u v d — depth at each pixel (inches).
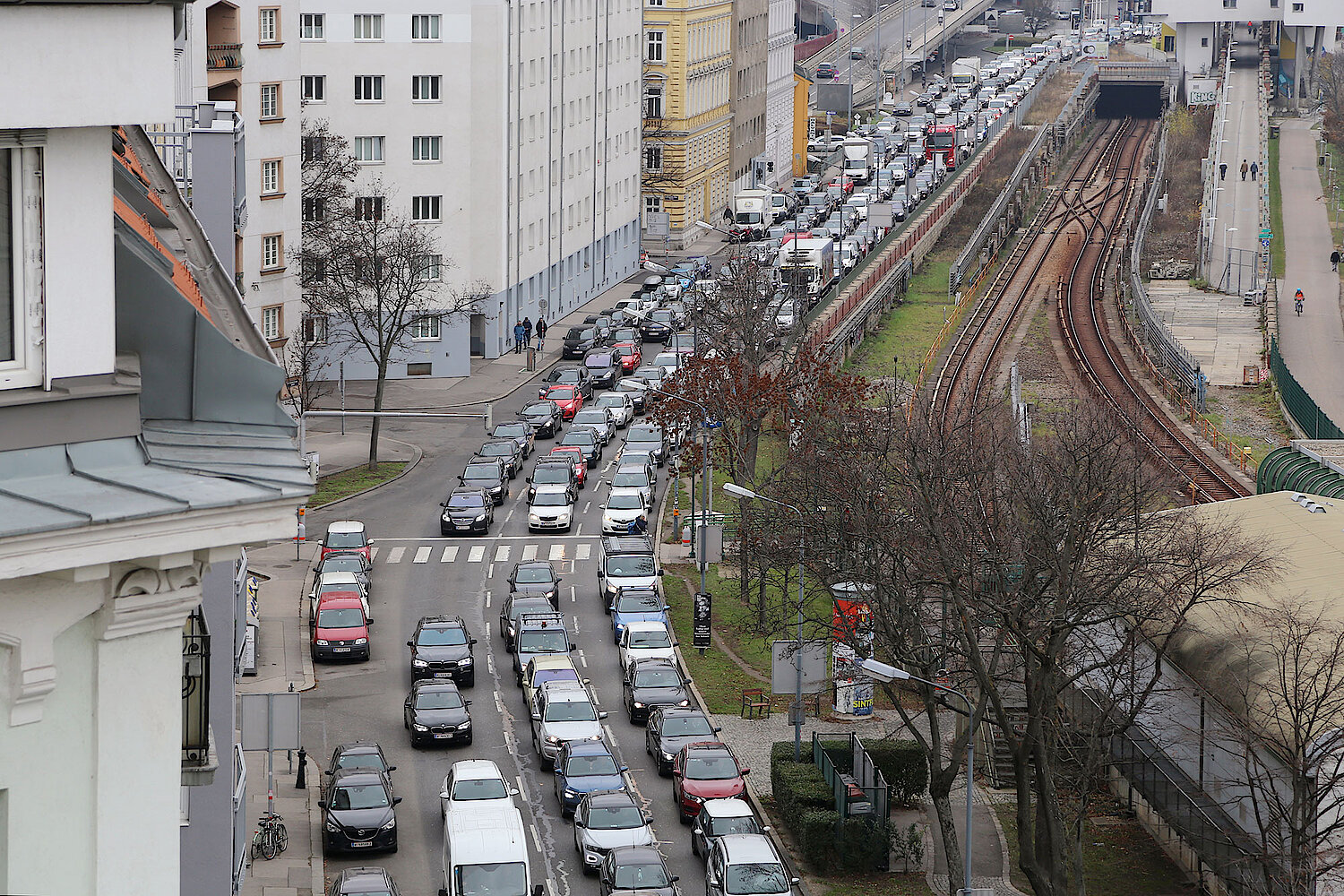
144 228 1326.3
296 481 1035.9
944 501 4288.9
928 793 5024.6
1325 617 4281.5
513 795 4569.4
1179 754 4547.2
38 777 991.6
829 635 5329.7
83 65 962.7
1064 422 6501.0
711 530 6683.1
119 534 957.8
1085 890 4343.0
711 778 4785.9
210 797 3070.9
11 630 961.5
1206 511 5315.0
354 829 4394.7
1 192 971.3
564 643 5925.2
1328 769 3745.1
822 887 4436.5
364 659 6013.8
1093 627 5036.9
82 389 1005.8
